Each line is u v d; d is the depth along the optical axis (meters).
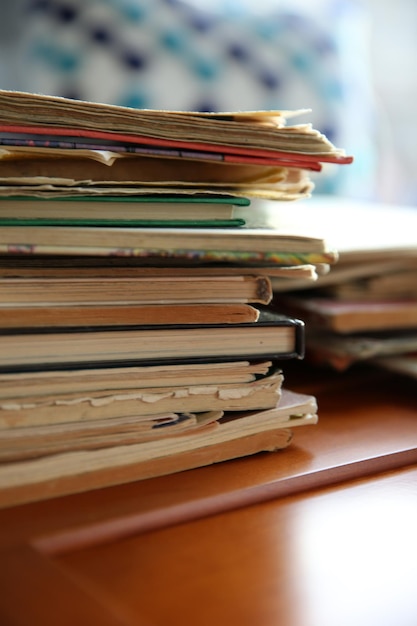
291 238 0.53
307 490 0.53
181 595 0.39
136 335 0.51
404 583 0.41
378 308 0.79
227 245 0.52
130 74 1.16
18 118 0.48
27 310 0.48
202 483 0.52
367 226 0.89
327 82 1.28
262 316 0.58
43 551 0.43
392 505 0.51
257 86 1.22
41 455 0.49
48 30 1.16
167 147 0.51
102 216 0.50
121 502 0.48
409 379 0.83
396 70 1.69
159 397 0.52
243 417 0.56
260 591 0.40
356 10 1.41
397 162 1.70
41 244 0.49
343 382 0.81
